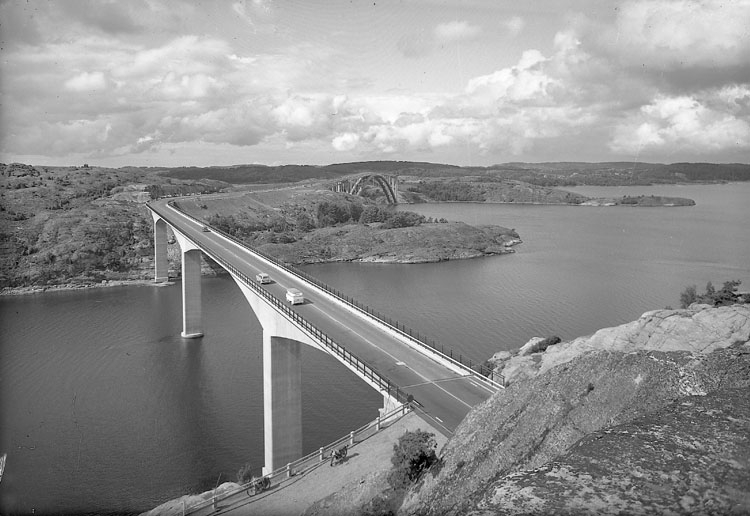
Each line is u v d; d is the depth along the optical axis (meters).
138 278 146.38
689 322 39.50
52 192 186.25
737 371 24.55
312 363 79.69
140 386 71.81
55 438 58.03
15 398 68.19
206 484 50.09
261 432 59.88
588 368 28.48
